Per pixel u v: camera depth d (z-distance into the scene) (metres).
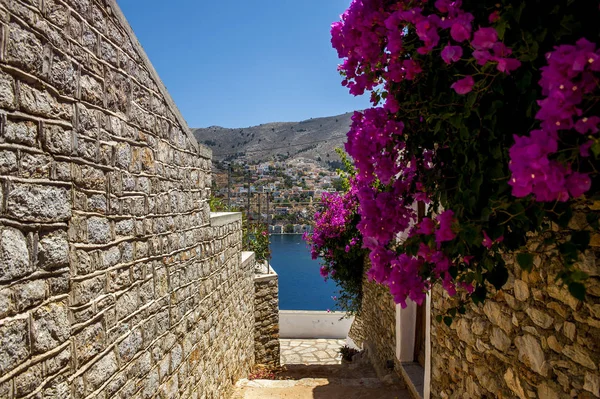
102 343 2.37
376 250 2.10
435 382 3.70
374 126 2.10
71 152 2.06
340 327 12.43
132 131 2.80
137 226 2.87
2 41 1.60
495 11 1.35
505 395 2.43
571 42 1.31
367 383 5.77
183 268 3.78
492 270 1.67
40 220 1.80
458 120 1.63
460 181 1.72
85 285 2.21
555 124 1.12
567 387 1.88
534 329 2.14
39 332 1.77
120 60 2.63
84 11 2.21
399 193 2.13
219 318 5.03
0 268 1.56
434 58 1.74
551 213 1.34
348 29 1.95
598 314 1.69
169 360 3.40
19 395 1.65
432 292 3.76
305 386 5.80
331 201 8.77
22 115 1.71
